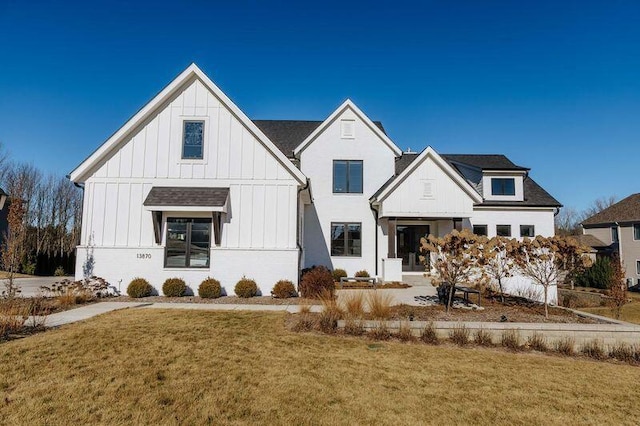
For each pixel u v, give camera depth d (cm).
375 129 2077
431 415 475
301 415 455
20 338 730
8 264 1359
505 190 2202
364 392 534
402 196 1842
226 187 1474
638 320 1752
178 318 942
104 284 1370
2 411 438
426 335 854
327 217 2047
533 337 846
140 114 1453
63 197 4328
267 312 1074
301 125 2395
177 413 447
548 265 1256
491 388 576
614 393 584
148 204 1364
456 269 1099
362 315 984
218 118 1499
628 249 3509
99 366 582
